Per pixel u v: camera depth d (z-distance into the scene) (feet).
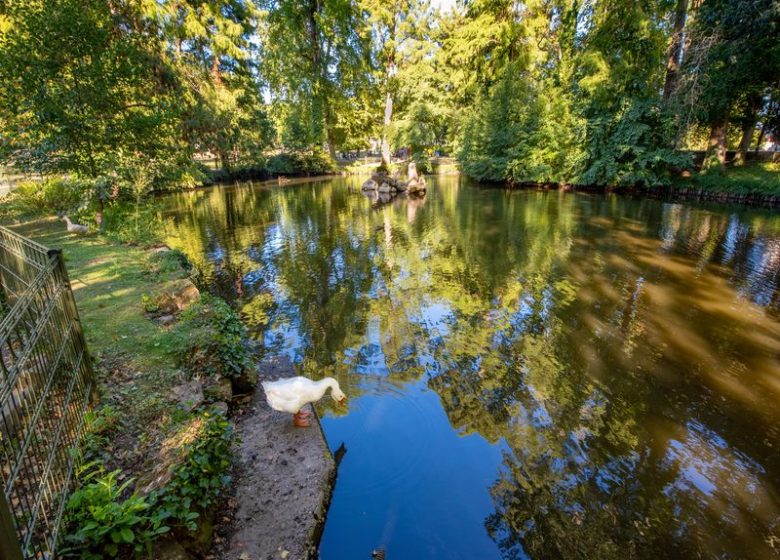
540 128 77.77
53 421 9.61
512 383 17.21
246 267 33.50
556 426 14.67
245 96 92.94
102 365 14.30
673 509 11.51
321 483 11.41
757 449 13.57
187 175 56.90
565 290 26.71
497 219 50.14
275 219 54.49
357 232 45.65
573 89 74.43
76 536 7.22
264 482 11.23
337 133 123.34
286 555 9.20
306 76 100.78
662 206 54.44
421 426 14.61
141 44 38.65
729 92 53.21
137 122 35.01
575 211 53.42
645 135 63.46
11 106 29.99
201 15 80.28
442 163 131.75
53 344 9.99
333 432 14.23
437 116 108.06
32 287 9.37
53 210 44.55
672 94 59.36
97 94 32.32
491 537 10.62
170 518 8.62
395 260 34.60
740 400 15.89
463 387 16.94
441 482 12.26
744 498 11.85
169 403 12.39
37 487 7.55
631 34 66.64
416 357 19.35
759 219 44.06
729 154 73.20
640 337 20.59
